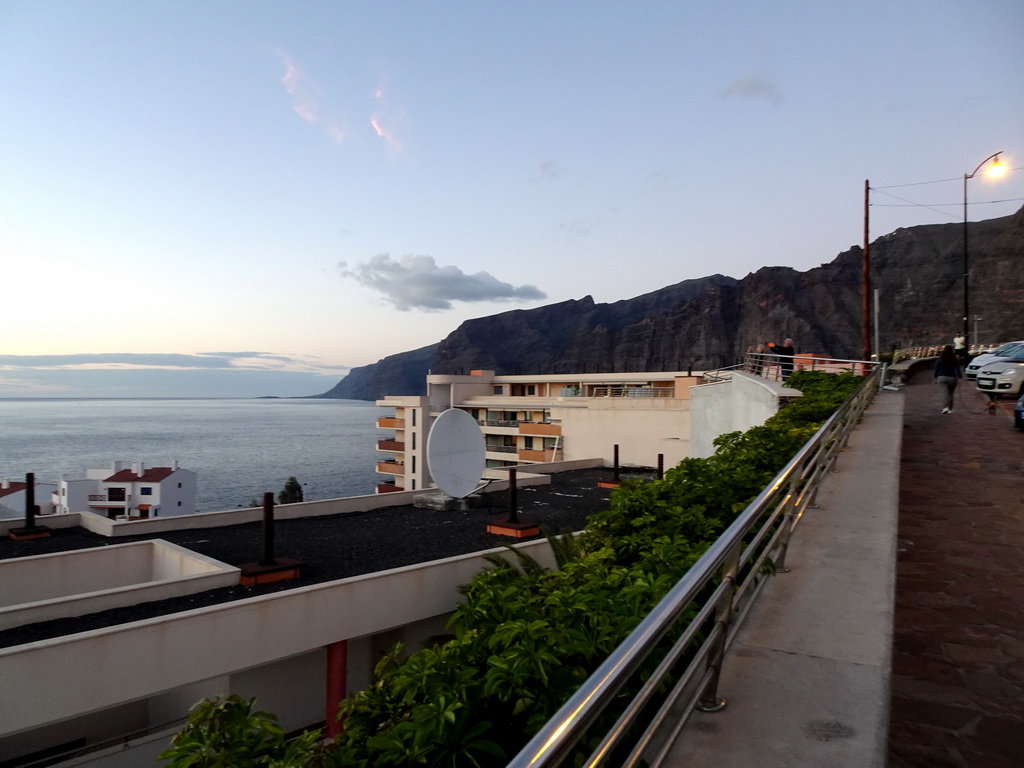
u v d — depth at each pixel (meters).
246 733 4.07
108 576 13.16
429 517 17.89
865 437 10.61
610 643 3.53
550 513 18.48
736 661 3.48
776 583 4.62
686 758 2.63
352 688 12.23
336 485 133.00
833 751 2.64
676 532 5.88
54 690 8.15
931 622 4.78
